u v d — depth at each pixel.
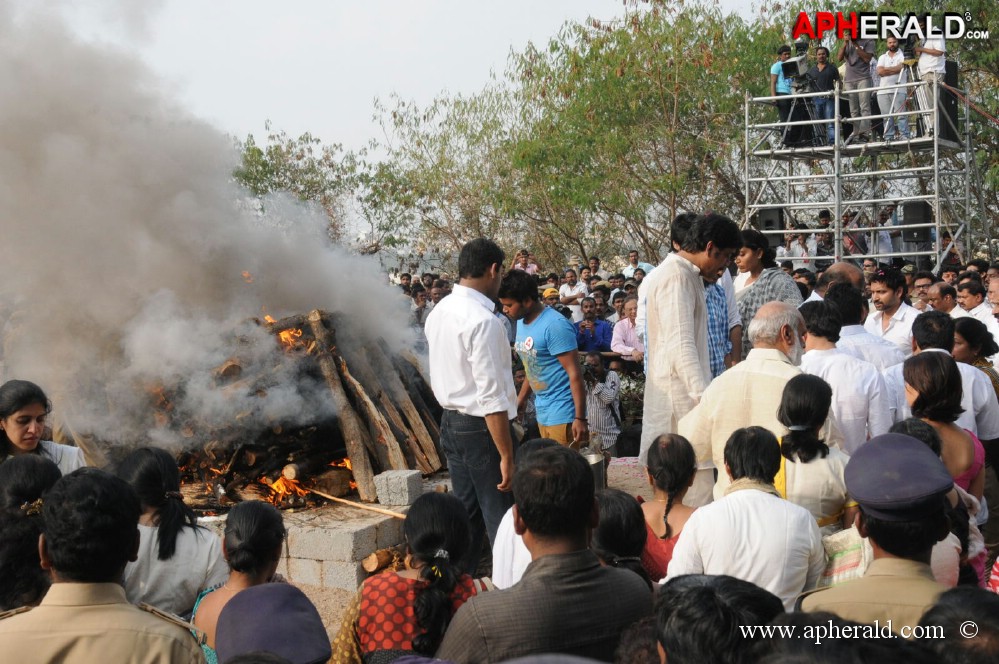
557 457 2.68
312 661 2.80
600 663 1.29
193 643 2.53
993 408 5.36
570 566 2.62
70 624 2.43
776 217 15.22
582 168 22.94
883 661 1.62
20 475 3.34
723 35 21.77
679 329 5.10
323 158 23.50
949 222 16.09
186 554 3.74
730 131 22.69
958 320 5.70
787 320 4.58
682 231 5.21
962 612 2.01
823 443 4.02
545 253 25.69
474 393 5.04
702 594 2.15
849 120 14.10
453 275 22.16
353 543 5.88
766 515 3.43
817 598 2.78
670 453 4.04
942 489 2.69
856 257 14.36
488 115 25.20
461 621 2.57
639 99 22.38
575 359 6.43
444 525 3.27
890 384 5.30
